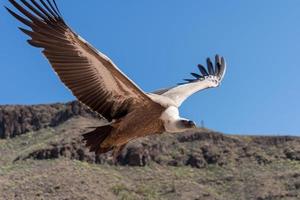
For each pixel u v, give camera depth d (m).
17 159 95.88
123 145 8.27
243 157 101.88
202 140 106.56
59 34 7.38
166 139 106.38
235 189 88.88
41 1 7.26
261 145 105.31
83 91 7.67
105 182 87.69
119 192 85.69
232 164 99.56
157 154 101.81
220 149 104.19
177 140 106.81
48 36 7.36
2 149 107.69
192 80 10.30
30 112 119.19
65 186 83.06
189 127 7.88
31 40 7.33
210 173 97.25
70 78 7.54
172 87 9.33
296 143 104.62
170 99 8.27
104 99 7.83
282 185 86.62
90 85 7.66
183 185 90.56
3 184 83.00
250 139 107.12
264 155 101.50
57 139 100.25
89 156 96.12
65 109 115.00
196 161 100.69
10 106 120.31
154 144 102.88
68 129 104.19
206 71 10.42
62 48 7.43
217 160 101.12
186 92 8.98
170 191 88.56
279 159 99.81
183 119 7.92
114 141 8.19
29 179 85.19
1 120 118.88
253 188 87.56
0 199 78.38
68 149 95.88
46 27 7.33
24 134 115.38
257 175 93.06
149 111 7.98
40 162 93.62
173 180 92.75
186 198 86.00
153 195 86.69
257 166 98.19
